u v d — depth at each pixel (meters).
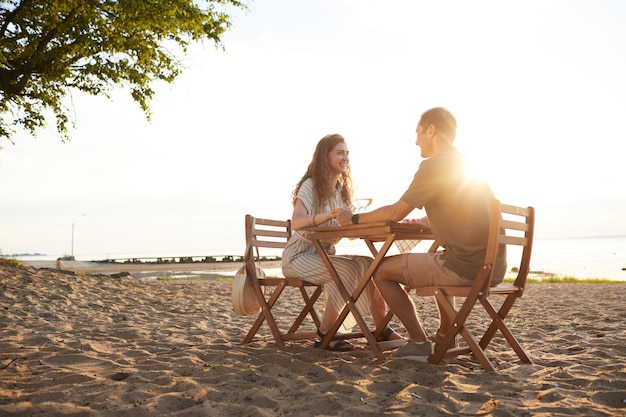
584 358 3.98
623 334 5.27
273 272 38.78
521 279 3.88
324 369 3.47
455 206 3.43
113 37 12.79
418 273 3.57
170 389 3.07
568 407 2.67
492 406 2.71
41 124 15.00
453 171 3.44
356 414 2.62
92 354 4.10
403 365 3.60
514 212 3.57
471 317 7.22
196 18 13.35
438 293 3.55
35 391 3.00
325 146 4.29
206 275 34.00
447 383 3.18
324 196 4.27
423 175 3.45
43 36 12.64
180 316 6.96
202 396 2.90
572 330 5.71
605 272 49.44
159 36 14.01
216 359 3.87
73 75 13.38
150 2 12.31
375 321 4.25
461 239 3.44
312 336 4.52
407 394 2.92
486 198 3.51
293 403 2.81
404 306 3.70
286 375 3.44
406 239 3.86
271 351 4.09
